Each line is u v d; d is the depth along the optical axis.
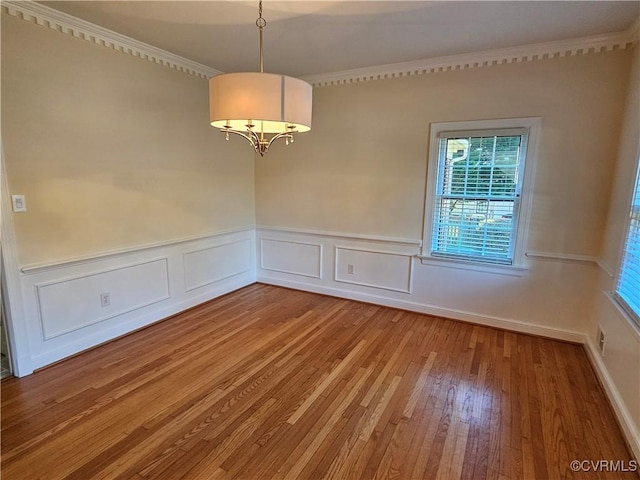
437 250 3.46
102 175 2.75
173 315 3.50
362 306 3.82
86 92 2.59
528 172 2.93
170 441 1.83
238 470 1.66
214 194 3.82
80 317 2.72
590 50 2.62
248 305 3.82
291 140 2.39
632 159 2.24
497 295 3.24
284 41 2.79
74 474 1.62
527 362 2.67
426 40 2.72
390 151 3.51
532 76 2.83
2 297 2.27
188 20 2.44
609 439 1.88
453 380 2.42
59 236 2.52
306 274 4.26
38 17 2.26
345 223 3.88
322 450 1.79
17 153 2.25
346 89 3.62
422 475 1.64
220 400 2.18
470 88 3.07
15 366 2.38
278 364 2.62
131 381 2.37
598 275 2.74
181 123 3.37
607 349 2.36
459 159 3.21
